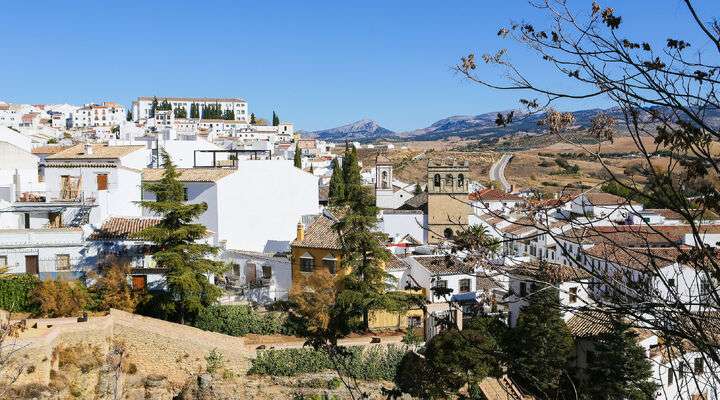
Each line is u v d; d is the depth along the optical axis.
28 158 67.81
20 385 35.50
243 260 55.81
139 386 41.72
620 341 34.12
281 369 43.94
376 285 46.16
